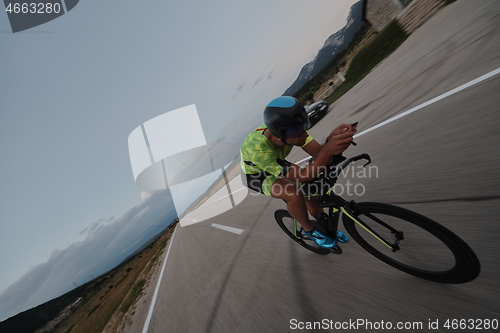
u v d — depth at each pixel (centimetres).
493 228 146
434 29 772
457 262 120
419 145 286
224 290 264
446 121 289
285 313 176
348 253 203
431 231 122
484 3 590
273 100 129
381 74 804
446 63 452
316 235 185
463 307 115
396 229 150
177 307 307
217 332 201
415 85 466
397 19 1273
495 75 297
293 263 236
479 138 226
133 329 359
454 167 217
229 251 375
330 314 153
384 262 170
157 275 608
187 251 594
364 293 155
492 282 119
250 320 190
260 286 228
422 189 218
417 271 144
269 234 342
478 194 175
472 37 464
